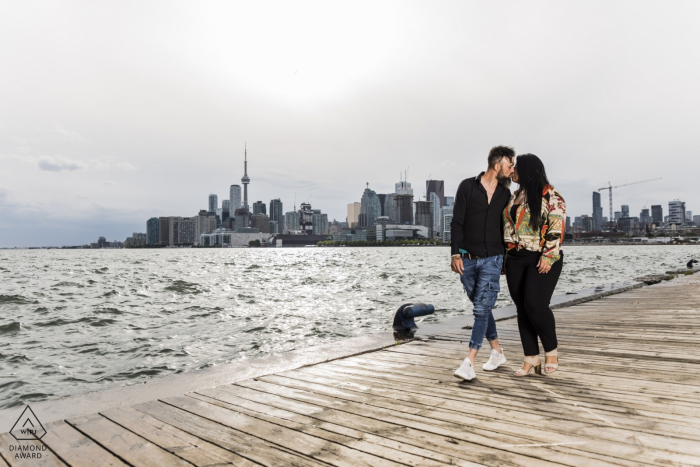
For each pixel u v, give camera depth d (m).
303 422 2.88
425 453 2.35
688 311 7.62
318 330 11.45
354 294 20.61
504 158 3.54
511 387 3.50
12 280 32.72
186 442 2.59
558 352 4.74
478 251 3.60
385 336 5.91
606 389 3.38
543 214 3.47
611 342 5.23
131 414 3.08
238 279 32.88
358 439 2.57
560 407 3.01
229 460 2.33
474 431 2.63
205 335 11.18
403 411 3.03
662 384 3.48
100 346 10.23
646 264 48.09
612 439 2.45
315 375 4.06
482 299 3.62
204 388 3.74
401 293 20.78
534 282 3.58
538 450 2.34
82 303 18.55
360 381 3.82
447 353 4.83
